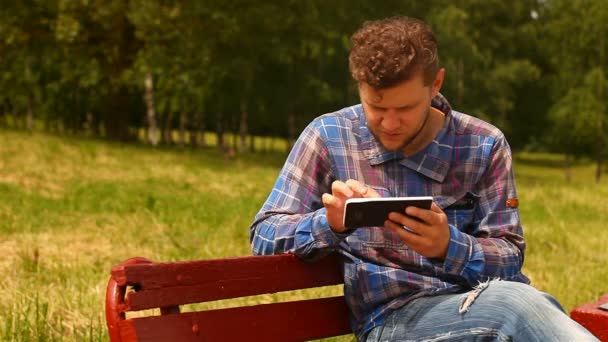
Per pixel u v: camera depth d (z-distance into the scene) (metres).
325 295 6.71
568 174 47.66
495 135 3.24
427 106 2.96
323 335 3.28
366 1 33.56
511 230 3.16
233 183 17.59
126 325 2.55
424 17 38.06
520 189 19.92
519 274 3.17
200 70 29.64
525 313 2.71
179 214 11.86
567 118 46.47
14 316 5.30
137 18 26.61
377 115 2.93
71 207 12.08
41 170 16.58
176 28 27.41
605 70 46.62
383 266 3.13
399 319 3.01
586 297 7.28
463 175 3.20
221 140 42.50
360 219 2.71
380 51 2.81
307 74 38.47
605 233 12.57
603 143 46.84
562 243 11.07
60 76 41.78
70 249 8.77
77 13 28.55
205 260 2.80
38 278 7.14
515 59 59.28
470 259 2.94
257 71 35.53
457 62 49.31
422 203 2.75
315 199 3.24
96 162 19.17
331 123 3.24
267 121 42.41
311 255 3.06
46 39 31.03
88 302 5.96
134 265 2.59
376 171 3.19
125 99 34.34
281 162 30.88
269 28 28.69
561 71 49.62
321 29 31.77
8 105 55.34
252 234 3.23
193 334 2.76
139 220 11.03
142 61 28.22
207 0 26.62
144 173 18.06
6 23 29.84
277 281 3.06
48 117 47.53
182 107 40.94
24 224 10.38
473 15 57.97
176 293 2.70
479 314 2.78
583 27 46.66
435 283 3.10
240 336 2.94
